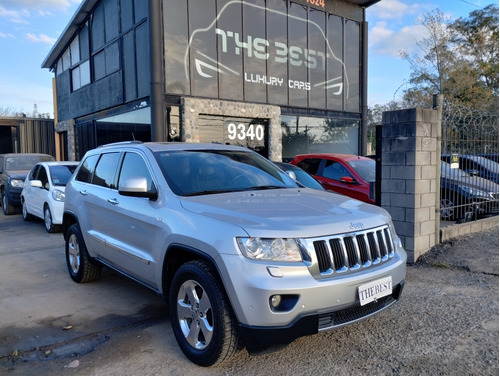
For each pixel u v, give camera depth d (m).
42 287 5.59
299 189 4.54
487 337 3.84
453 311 4.46
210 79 14.81
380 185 6.91
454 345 3.70
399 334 3.94
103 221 4.92
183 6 14.03
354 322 3.30
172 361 3.54
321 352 3.62
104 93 17.45
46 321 4.43
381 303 3.58
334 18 18.62
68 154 21.88
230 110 15.19
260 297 2.96
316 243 3.17
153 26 13.32
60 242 8.55
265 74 16.36
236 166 4.74
